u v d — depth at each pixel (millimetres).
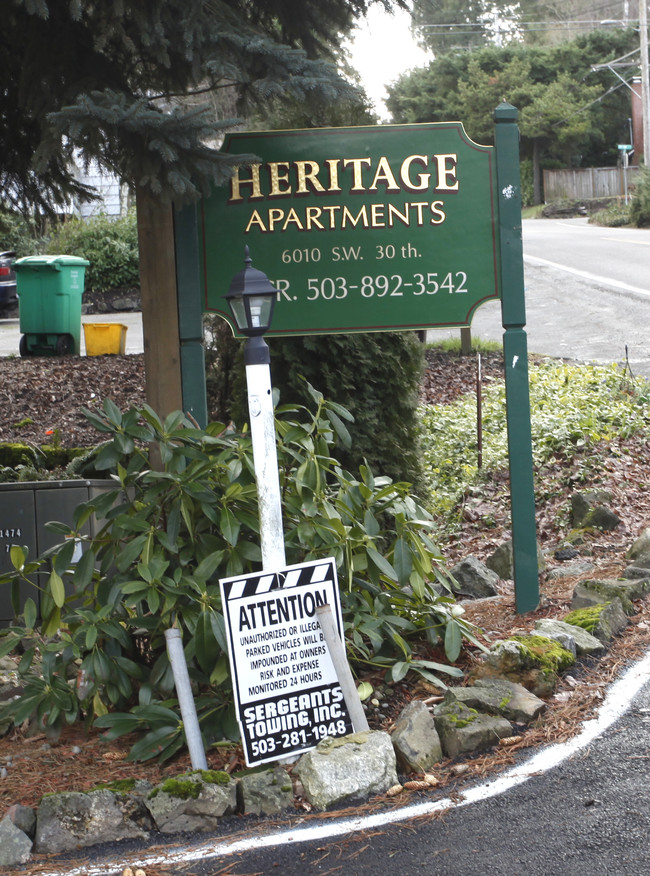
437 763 4184
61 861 3633
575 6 77438
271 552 4359
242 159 5523
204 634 4406
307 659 4297
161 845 3707
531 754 4215
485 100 63625
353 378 6668
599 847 3475
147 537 4617
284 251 6188
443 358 16594
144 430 4906
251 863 3541
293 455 4934
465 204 6250
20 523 6352
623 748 4195
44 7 5215
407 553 4965
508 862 3424
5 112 6848
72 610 4926
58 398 12648
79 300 16062
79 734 4832
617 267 26297
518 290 6246
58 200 7289
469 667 5199
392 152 6199
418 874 3396
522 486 6195
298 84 5457
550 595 6434
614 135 67812
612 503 8695
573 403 11703
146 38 5344
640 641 5379
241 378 6965
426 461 11352
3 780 4262
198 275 6113
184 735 4379
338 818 3818
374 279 6238
